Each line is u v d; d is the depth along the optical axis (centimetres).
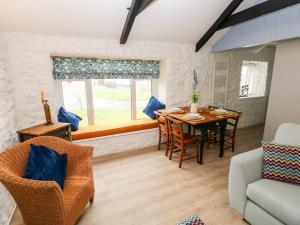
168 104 381
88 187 180
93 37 288
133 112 387
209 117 290
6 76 234
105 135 315
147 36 319
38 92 268
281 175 169
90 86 337
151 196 218
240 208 181
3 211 172
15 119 250
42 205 138
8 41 240
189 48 378
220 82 434
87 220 183
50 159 171
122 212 194
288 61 295
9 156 156
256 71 499
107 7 239
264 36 294
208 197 216
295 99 292
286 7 231
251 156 180
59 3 219
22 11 217
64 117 295
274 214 149
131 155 324
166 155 319
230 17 305
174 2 259
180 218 186
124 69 346
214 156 322
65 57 299
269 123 332
